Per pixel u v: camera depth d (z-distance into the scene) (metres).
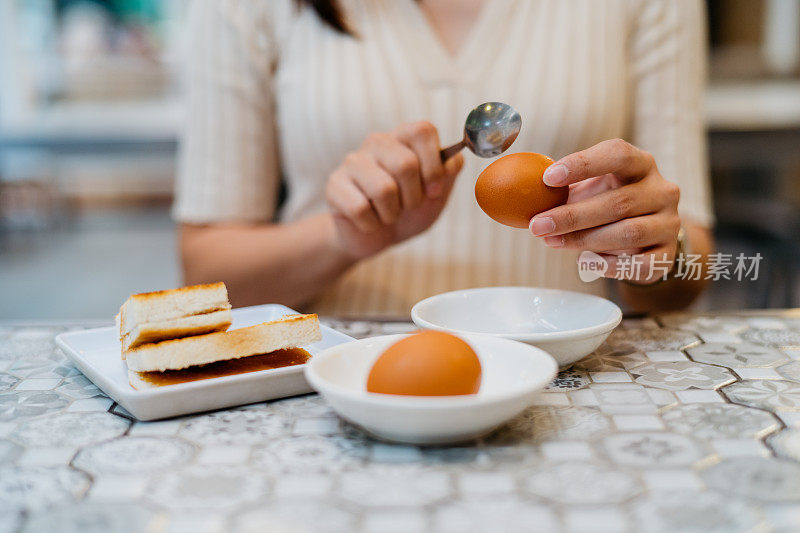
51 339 0.70
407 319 0.74
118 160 2.19
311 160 0.98
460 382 0.51
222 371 0.58
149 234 2.50
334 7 0.94
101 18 2.63
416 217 0.83
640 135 1.00
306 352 0.61
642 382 0.60
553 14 0.96
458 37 0.97
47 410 0.57
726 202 2.03
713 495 0.46
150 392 0.54
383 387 0.51
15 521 0.45
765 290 1.47
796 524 0.44
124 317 0.61
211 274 0.93
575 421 0.54
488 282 0.96
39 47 2.59
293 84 0.97
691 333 0.70
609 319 0.63
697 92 1.01
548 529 0.44
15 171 2.31
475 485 0.47
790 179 2.01
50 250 2.40
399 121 0.96
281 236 0.92
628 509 0.45
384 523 0.44
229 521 0.45
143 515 0.45
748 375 0.60
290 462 0.50
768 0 2.46
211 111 0.98
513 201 0.62
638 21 0.99
